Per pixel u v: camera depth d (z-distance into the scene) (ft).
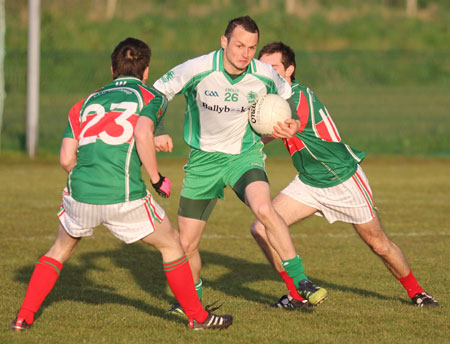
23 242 94.73
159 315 62.08
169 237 54.49
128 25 426.51
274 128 60.80
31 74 193.77
